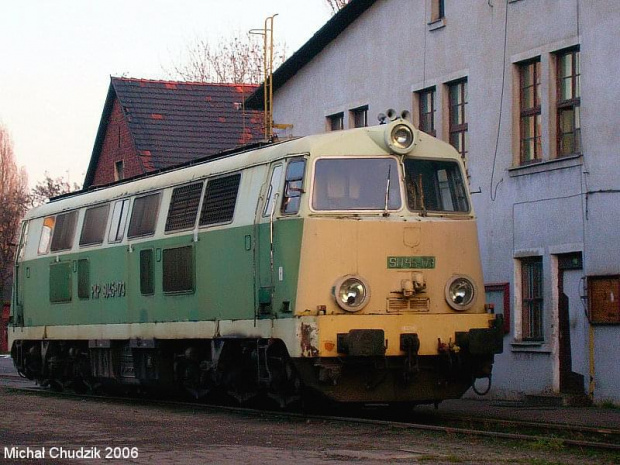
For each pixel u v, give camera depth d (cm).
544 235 2111
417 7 2470
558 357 2081
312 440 1341
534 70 2173
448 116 2395
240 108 3394
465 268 1653
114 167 4144
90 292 2269
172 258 1944
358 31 2669
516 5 2189
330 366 1552
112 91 4125
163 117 4047
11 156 6994
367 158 1633
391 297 1595
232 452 1209
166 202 2000
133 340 2075
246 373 1791
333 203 1602
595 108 1998
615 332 1947
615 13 1961
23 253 2620
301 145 1636
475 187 2295
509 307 2197
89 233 2297
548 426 1452
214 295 1806
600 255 1977
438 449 1242
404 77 2509
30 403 2036
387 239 1603
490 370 1650
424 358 1622
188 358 1898
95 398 2202
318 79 2827
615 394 1944
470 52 2314
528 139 2186
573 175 2044
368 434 1405
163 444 1300
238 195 1767
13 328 2647
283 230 1620
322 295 1567
